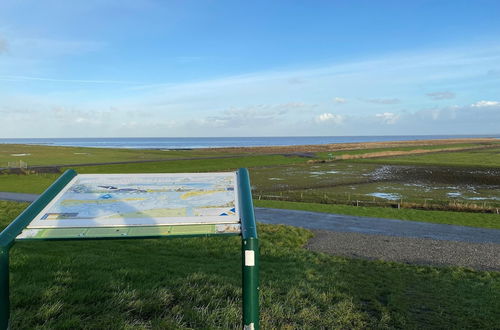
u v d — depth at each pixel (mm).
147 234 4746
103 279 8484
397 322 7809
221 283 8938
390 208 34031
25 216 4934
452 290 10648
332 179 58781
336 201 39375
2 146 139000
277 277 10766
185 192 5863
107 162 78188
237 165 81312
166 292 7812
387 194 44406
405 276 12258
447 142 199500
